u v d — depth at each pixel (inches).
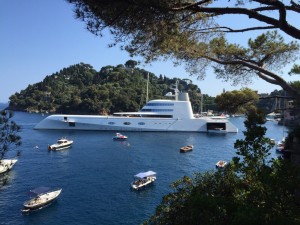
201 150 2380.7
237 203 275.7
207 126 3622.0
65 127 3535.9
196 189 409.4
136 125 3521.2
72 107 6048.2
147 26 371.9
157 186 1413.6
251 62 569.0
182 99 3730.3
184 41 463.8
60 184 1424.7
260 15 339.0
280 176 256.8
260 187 294.2
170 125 3570.4
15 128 361.7
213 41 562.3
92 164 1831.9
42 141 2669.8
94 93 5905.5
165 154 2196.1
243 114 510.0
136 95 6018.7
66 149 2325.3
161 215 488.7
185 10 359.9
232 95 539.2
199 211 267.9
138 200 1232.2
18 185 1392.7
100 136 3068.4
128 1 327.9
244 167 315.9
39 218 1066.7
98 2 328.8
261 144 303.1
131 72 7687.0
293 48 579.2
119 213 1111.0
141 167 1780.3
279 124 5201.8
